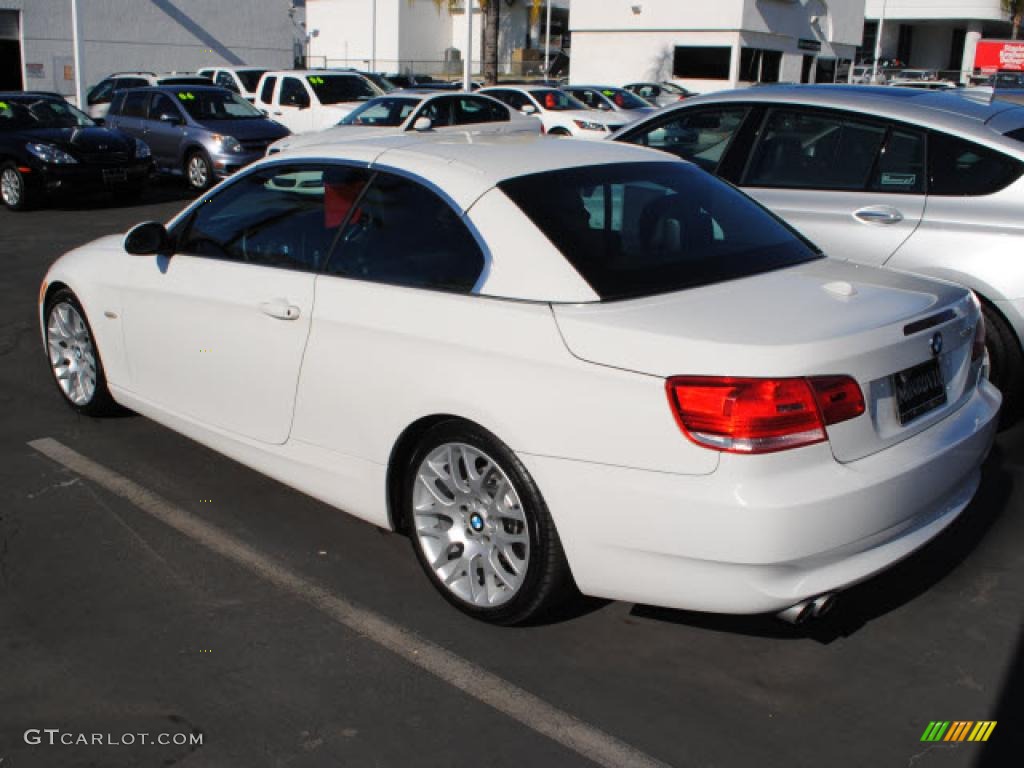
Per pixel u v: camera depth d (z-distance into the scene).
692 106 6.17
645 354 3.02
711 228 3.90
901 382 3.23
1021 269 4.83
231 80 21.94
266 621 3.62
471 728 3.04
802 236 4.19
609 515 3.08
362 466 3.83
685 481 2.95
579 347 3.14
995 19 51.25
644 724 3.06
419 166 3.83
